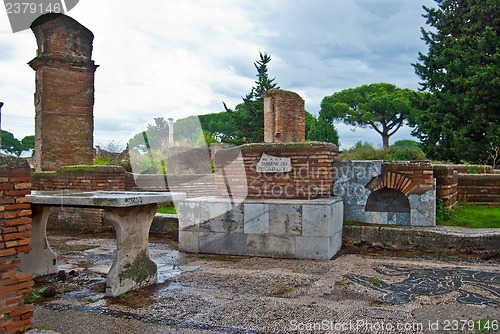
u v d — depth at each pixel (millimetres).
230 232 7234
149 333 3752
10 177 3137
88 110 11125
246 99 30719
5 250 3090
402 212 7641
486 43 19844
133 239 5160
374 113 39219
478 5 20938
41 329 3240
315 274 5824
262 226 7043
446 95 20531
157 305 4539
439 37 22547
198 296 4855
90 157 11141
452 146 20125
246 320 4062
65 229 9969
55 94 10680
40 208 5785
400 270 6012
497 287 5160
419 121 22469
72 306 4516
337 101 42375
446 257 6805
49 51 10602
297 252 6848
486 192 9297
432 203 7500
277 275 5789
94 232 9656
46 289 4965
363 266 6262
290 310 4340
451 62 20547
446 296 4805
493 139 18312
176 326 3916
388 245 7324
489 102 18828
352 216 7816
